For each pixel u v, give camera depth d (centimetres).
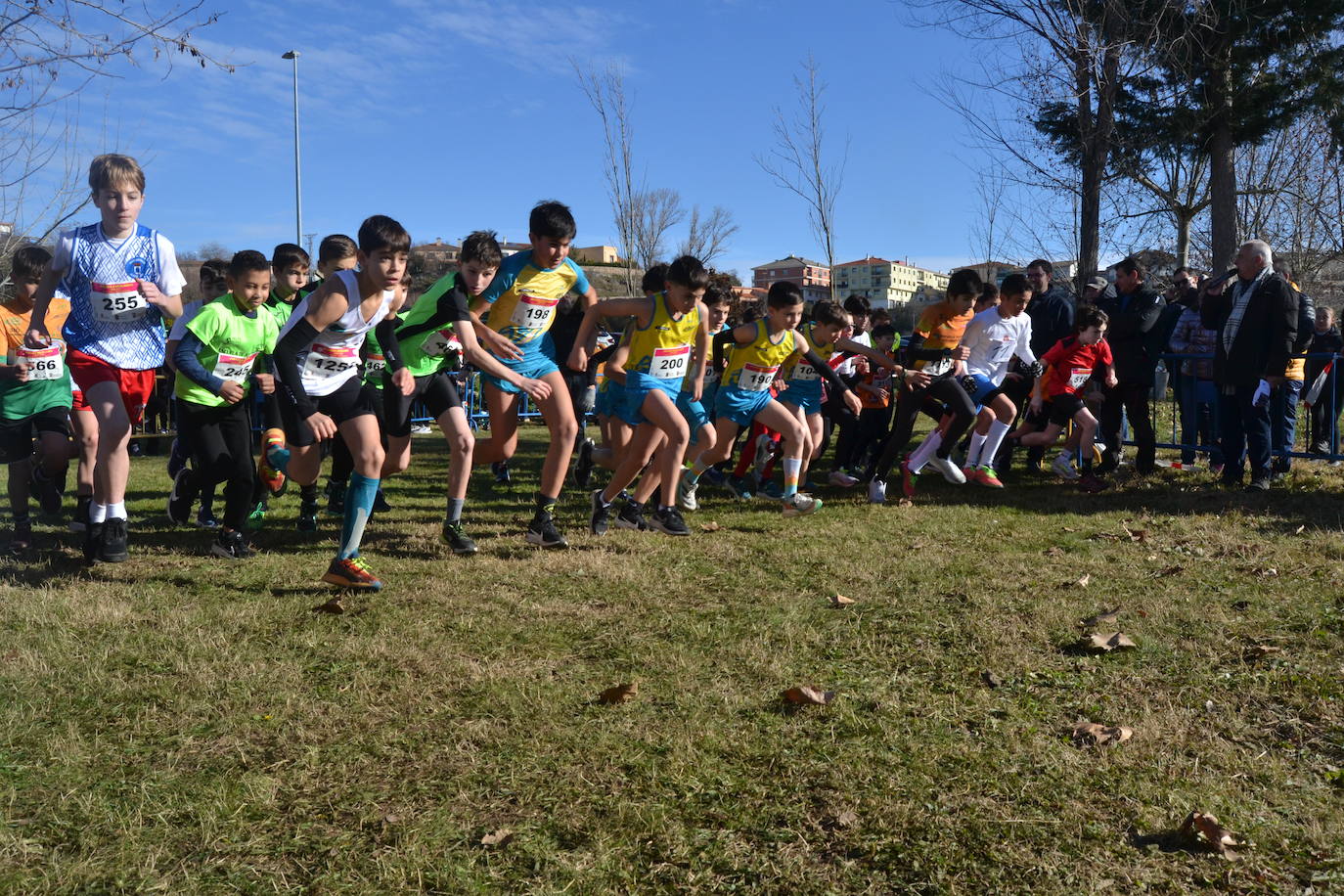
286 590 429
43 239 905
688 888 201
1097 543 535
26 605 394
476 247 491
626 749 264
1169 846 215
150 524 593
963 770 252
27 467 516
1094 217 1346
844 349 697
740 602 414
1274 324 675
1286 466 771
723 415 620
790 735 275
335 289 416
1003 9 1390
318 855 213
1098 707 294
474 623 379
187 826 224
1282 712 288
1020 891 198
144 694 302
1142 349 770
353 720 283
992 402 712
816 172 1482
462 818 228
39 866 206
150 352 484
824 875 205
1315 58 1590
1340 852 210
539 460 970
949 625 375
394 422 521
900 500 697
